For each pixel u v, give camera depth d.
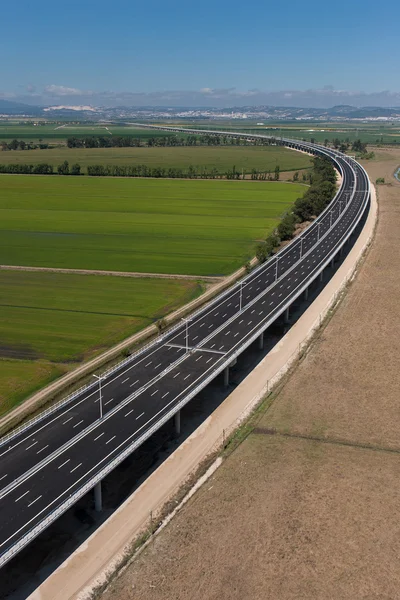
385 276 198.88
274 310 154.25
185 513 87.50
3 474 88.62
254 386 125.19
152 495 92.12
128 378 118.19
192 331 142.25
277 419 111.88
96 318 162.88
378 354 138.00
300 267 196.75
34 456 93.00
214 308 158.75
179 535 83.19
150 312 167.50
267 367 133.75
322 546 80.25
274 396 120.44
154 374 119.50
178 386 113.88
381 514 86.00
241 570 76.69
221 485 93.50
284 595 72.75
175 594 73.50
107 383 116.38
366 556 78.50
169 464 99.75
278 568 76.81
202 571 76.75
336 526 83.81
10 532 76.75
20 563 79.56
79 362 135.75
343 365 133.12
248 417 113.12
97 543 82.69
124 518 87.44
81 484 85.81
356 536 81.94
